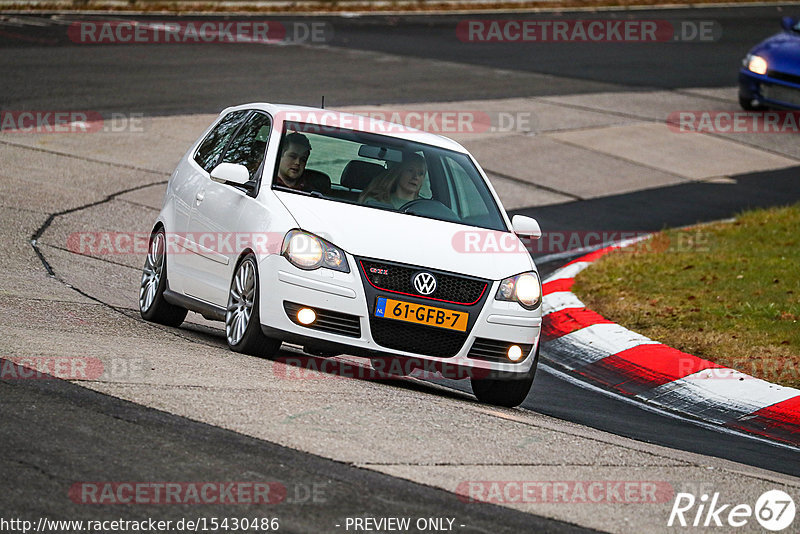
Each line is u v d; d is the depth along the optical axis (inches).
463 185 1264.8
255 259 1127.6
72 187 2071.9
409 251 1112.8
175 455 773.3
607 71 3909.9
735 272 1829.5
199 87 3024.1
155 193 2137.1
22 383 887.7
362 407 957.8
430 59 3821.4
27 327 1104.8
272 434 842.8
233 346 1154.0
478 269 1125.7
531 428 978.7
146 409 863.1
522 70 3784.5
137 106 2758.4
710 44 4616.1
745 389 1310.3
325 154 1231.5
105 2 4254.4
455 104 3144.7
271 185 1184.8
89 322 1202.6
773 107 3336.6
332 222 1125.7
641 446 1013.8
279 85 3139.8
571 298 1723.7
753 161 2957.7
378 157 1243.2
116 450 768.9
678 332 1531.7
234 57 3513.8
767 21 5255.9
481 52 4062.5
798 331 1507.1
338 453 823.1
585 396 1300.4
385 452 840.9
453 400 1096.2
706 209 2479.1
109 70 3139.8
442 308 1095.6
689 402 1306.6
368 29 4350.4
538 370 1414.9
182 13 4384.8
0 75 2925.7
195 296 1259.8
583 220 2319.1
